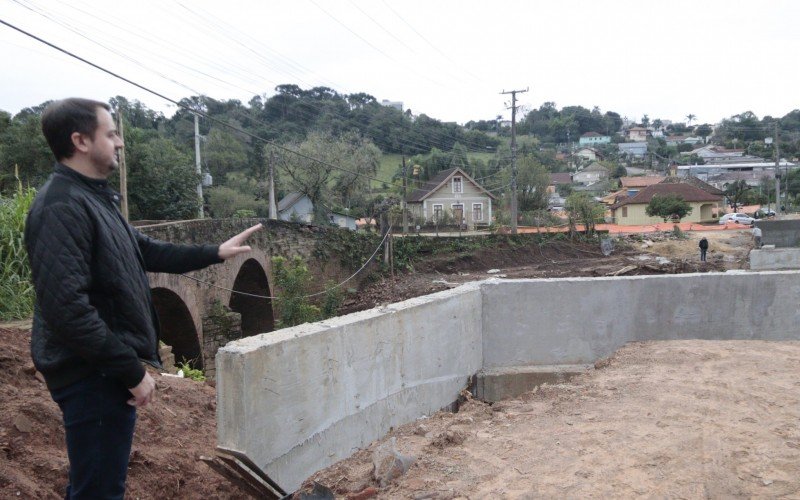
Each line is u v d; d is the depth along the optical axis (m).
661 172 112.56
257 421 3.56
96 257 2.56
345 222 46.50
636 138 165.12
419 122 81.81
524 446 4.09
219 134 60.56
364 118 71.06
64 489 3.93
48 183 2.54
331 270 31.86
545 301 6.81
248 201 46.88
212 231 18.81
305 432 4.01
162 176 30.25
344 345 4.44
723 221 61.19
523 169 60.59
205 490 4.33
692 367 5.68
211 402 6.19
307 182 43.56
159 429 5.02
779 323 6.80
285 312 24.61
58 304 2.33
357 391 4.59
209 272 19.53
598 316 6.82
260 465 3.57
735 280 6.81
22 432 4.28
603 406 4.79
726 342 6.52
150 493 4.09
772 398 4.70
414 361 5.41
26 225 2.45
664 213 60.88
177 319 18.12
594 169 105.88
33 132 27.38
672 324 6.86
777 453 3.72
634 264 35.84
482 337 6.82
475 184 56.44
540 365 6.82
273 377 3.71
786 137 126.00
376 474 3.80
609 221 70.38
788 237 37.31
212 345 19.22
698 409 4.54
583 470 3.65
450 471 3.77
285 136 55.06
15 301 8.44
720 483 3.41
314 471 4.09
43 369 2.54
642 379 5.41
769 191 71.75
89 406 2.56
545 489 3.44
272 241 26.48
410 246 38.16
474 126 136.25
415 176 62.09
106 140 2.64
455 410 6.16
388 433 4.91
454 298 6.16
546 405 5.05
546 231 43.47
